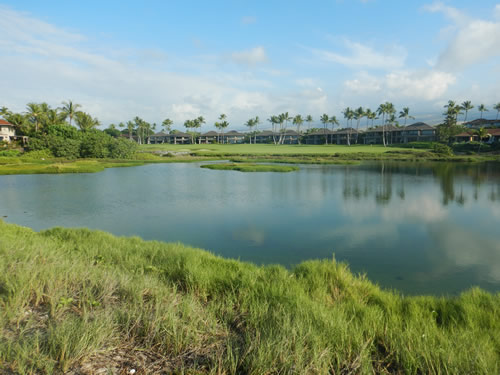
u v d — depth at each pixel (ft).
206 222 60.08
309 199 85.25
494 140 348.79
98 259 26.43
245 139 647.97
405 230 53.83
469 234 51.24
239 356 12.13
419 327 16.39
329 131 539.29
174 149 370.12
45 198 86.58
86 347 11.41
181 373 10.62
